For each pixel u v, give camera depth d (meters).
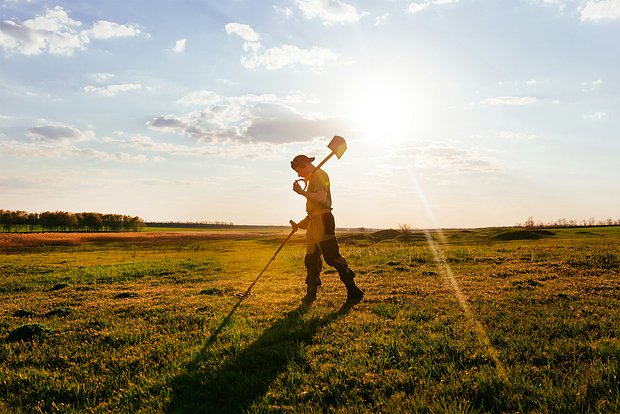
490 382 3.39
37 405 3.52
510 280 9.13
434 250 18.62
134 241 70.44
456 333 4.91
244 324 5.80
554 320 5.30
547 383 3.34
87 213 139.25
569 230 65.38
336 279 10.41
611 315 5.40
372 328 5.29
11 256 34.38
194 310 7.10
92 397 3.70
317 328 5.34
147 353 4.71
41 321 6.84
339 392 3.45
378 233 61.62
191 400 3.46
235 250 40.97
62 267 20.39
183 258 25.52
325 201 6.88
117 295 9.74
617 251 13.55
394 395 3.30
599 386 3.26
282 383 3.67
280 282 10.52
